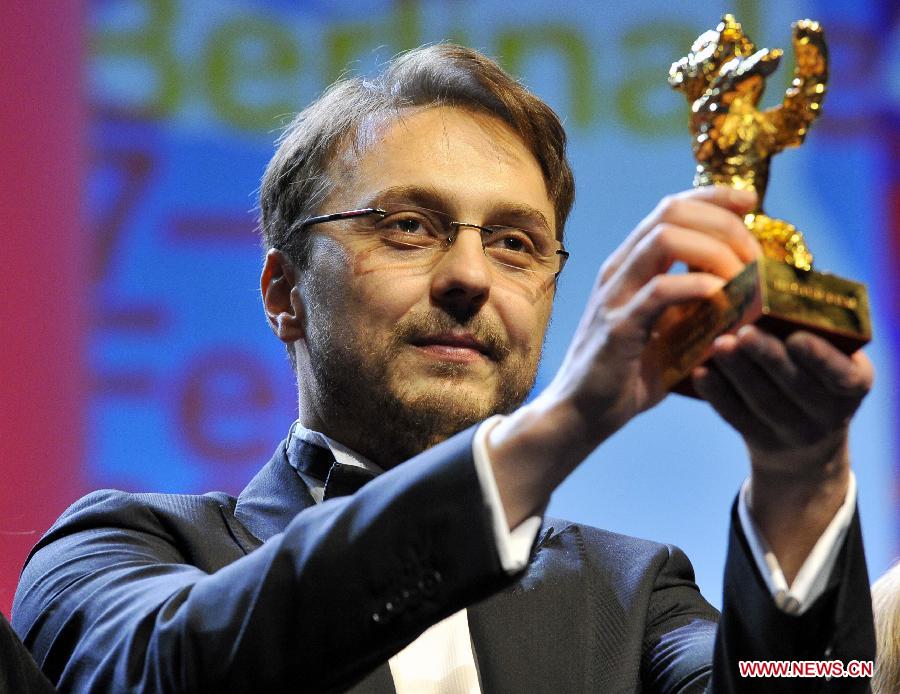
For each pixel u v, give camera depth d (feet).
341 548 10.80
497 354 15.17
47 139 30.76
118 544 14.47
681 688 14.51
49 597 13.96
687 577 16.57
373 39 31.65
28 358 30.09
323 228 15.75
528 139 16.33
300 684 10.80
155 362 30.40
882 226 32.42
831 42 32.76
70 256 30.53
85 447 29.96
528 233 15.79
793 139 10.64
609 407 10.12
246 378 30.45
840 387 9.60
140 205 30.91
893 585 17.43
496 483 10.48
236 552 14.96
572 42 32.01
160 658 11.24
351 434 15.48
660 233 9.89
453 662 14.65
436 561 10.55
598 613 15.37
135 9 31.37
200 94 31.35
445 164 15.64
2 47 30.76
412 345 15.08
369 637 10.65
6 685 12.14
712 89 10.66
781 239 10.13
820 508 10.88
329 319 15.48
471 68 16.46
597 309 10.13
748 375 9.74
